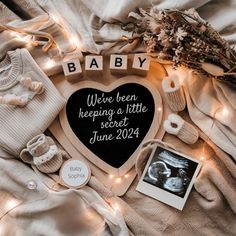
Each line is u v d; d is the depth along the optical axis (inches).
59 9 56.0
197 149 51.5
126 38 53.6
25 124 51.4
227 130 50.6
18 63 53.3
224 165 51.0
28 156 51.2
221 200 49.9
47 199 49.6
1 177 50.5
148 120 52.1
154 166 50.8
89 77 54.0
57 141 52.3
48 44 54.3
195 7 53.2
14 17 56.9
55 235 49.1
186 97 52.3
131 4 53.0
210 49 48.4
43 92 52.5
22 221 49.9
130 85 53.1
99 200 49.6
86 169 50.6
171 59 51.5
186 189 50.1
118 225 48.6
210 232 50.0
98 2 54.9
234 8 54.2
